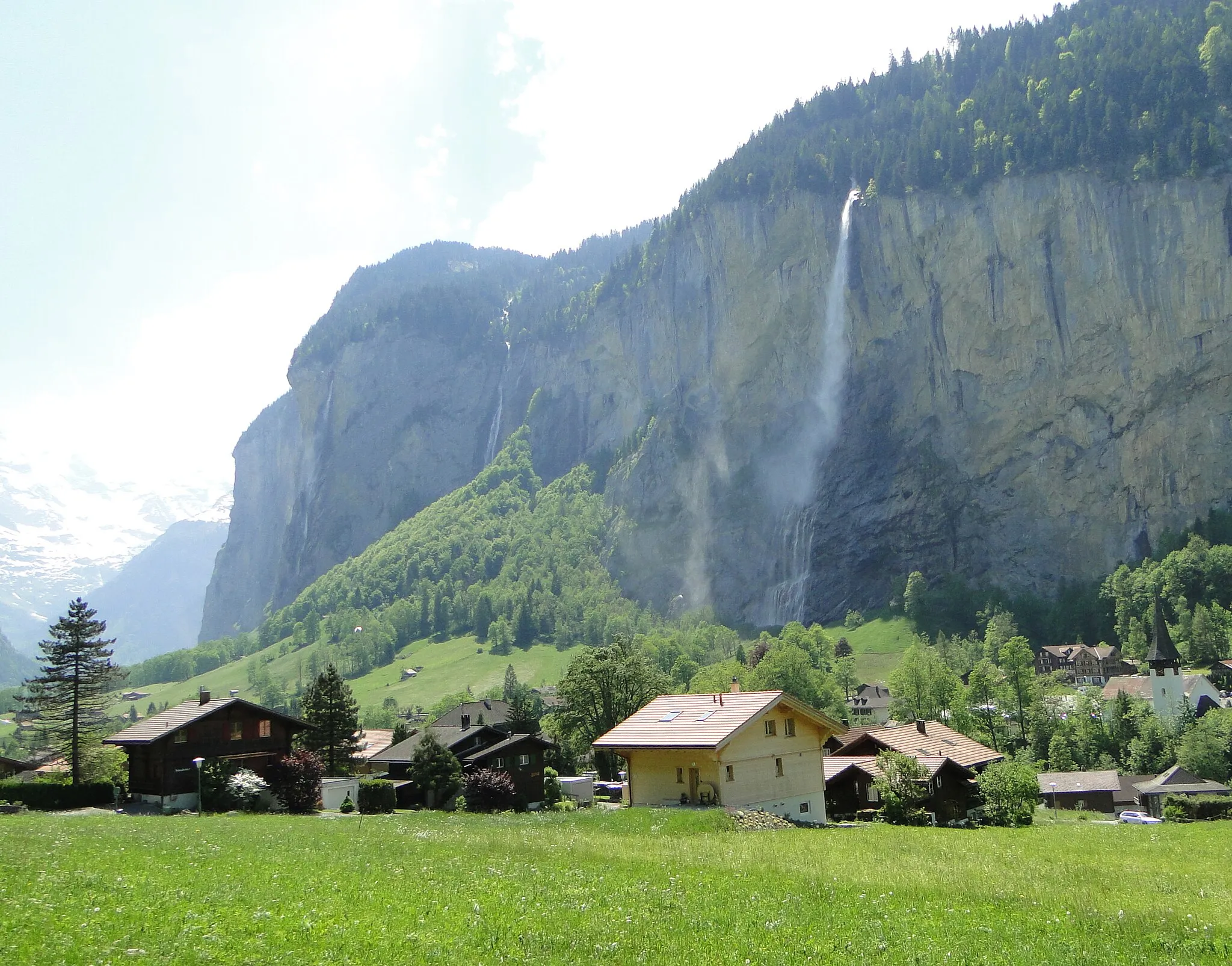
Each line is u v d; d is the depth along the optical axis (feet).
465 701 525.75
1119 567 563.07
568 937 52.08
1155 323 582.35
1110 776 274.98
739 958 49.85
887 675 540.52
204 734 200.23
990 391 649.20
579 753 277.85
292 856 84.43
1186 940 57.93
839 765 179.93
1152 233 587.27
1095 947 55.52
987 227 649.20
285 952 46.60
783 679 364.58
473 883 69.26
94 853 82.23
